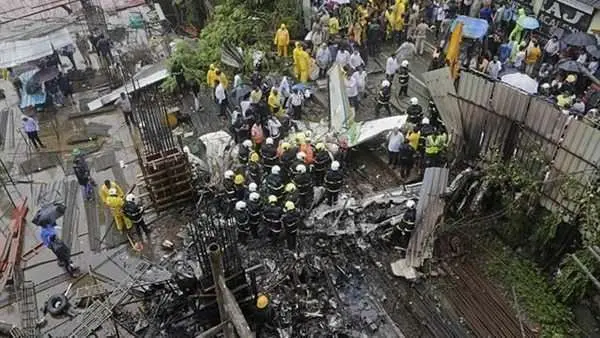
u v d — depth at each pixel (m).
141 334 13.65
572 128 13.91
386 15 24.48
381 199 16.83
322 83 23.00
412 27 24.03
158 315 13.96
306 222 16.20
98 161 20.12
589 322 13.86
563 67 19.72
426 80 17.77
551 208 14.86
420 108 18.62
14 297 15.12
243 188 16.38
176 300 14.09
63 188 19.02
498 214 15.94
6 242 16.84
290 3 25.50
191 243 15.98
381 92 20.20
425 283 14.80
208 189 17.53
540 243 14.96
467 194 16.19
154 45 27.00
